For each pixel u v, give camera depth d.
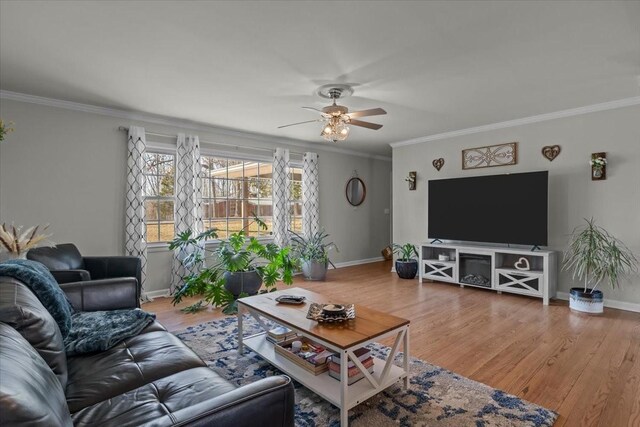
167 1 1.95
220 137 4.95
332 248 6.39
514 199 4.34
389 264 6.77
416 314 3.56
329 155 6.36
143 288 4.15
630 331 3.04
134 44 2.44
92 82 3.15
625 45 2.46
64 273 2.52
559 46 2.48
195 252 4.36
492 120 4.49
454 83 3.18
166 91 3.38
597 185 3.90
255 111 4.04
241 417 0.95
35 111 3.56
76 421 1.14
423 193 5.55
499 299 4.13
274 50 2.53
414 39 2.38
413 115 4.24
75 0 1.93
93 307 2.22
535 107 3.93
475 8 2.02
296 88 3.29
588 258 3.63
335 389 1.85
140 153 4.13
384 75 2.99
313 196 5.92
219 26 2.21
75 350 1.64
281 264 4.37
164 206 4.55
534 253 4.04
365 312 2.21
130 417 1.15
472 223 4.75
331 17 2.11
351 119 3.41
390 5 1.99
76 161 3.81
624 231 3.72
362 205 6.94
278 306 2.38
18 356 0.87
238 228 5.25
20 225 3.49
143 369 1.49
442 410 1.87
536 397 2.00
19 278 1.59
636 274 3.65
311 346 2.27
